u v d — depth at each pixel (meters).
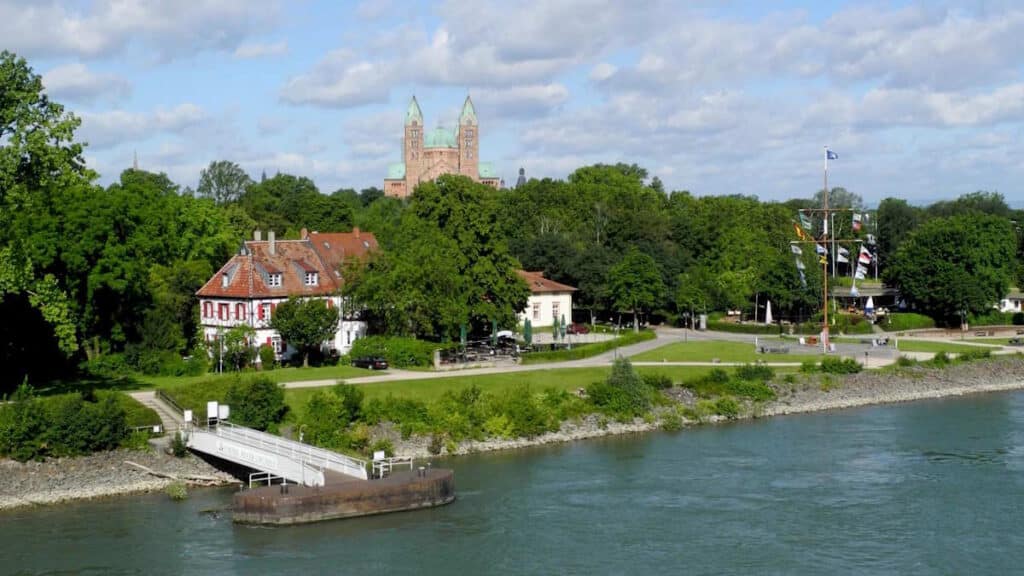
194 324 131.00
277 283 128.62
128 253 102.50
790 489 80.00
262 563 63.06
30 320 103.69
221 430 84.50
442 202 139.62
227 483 82.62
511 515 73.12
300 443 82.25
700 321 185.00
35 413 82.25
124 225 102.81
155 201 117.88
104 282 98.50
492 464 88.88
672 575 61.62
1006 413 114.06
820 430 103.75
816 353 145.00
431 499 75.12
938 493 78.62
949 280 186.12
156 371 111.25
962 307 185.88
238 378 96.31
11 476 78.44
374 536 68.38
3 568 62.06
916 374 132.75
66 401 84.94
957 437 99.56
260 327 124.88
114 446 84.06
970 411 115.62
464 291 134.62
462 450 93.94
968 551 65.69
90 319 103.31
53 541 67.12
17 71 92.06
